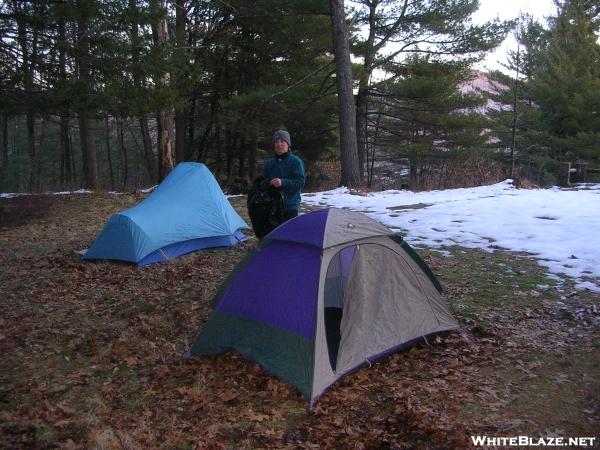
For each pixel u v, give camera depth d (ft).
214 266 24.31
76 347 16.19
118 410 12.57
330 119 73.31
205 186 28.17
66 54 35.76
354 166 50.24
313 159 80.33
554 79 86.53
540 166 81.10
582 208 32.71
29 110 37.32
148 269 24.14
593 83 83.66
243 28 69.67
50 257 26.50
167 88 40.29
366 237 14.83
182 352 15.74
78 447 10.89
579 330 15.96
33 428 11.74
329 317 15.67
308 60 68.74
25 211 39.81
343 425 11.51
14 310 19.48
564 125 88.33
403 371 13.99
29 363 15.17
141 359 15.25
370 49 65.92
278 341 14.03
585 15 95.71
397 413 11.85
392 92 66.69
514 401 12.18
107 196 47.09
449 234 28.63
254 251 15.44
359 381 13.52
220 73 74.84
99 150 123.54
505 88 107.76
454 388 12.87
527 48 96.89
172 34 50.67
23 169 82.84
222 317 15.33
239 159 83.51
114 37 36.76
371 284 14.87
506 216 31.81
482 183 55.52
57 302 20.24
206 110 80.43
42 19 33.71
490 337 15.75
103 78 37.22
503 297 18.99
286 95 58.39
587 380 12.96
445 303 16.29
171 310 18.95
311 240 14.34
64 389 13.61
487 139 79.20
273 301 14.43
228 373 14.23
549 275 21.17
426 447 10.52
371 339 14.42
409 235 28.84
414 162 76.48
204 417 12.11
